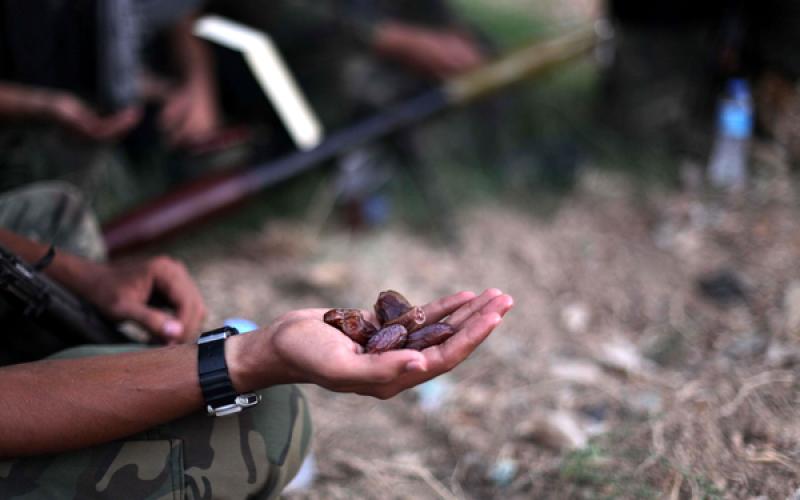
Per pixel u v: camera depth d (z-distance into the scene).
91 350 1.53
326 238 3.20
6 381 1.29
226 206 2.82
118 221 2.65
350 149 3.07
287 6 3.25
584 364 2.41
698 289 2.73
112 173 2.86
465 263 3.06
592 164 3.50
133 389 1.27
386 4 3.41
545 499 1.90
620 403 2.19
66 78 2.69
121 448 1.35
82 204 2.01
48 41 2.61
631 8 3.28
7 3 2.54
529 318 2.73
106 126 2.70
